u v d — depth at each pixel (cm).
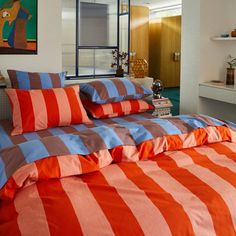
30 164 146
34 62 317
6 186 139
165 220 115
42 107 248
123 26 532
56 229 111
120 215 118
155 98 340
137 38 823
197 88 394
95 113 288
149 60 913
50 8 316
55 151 156
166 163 169
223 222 122
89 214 118
